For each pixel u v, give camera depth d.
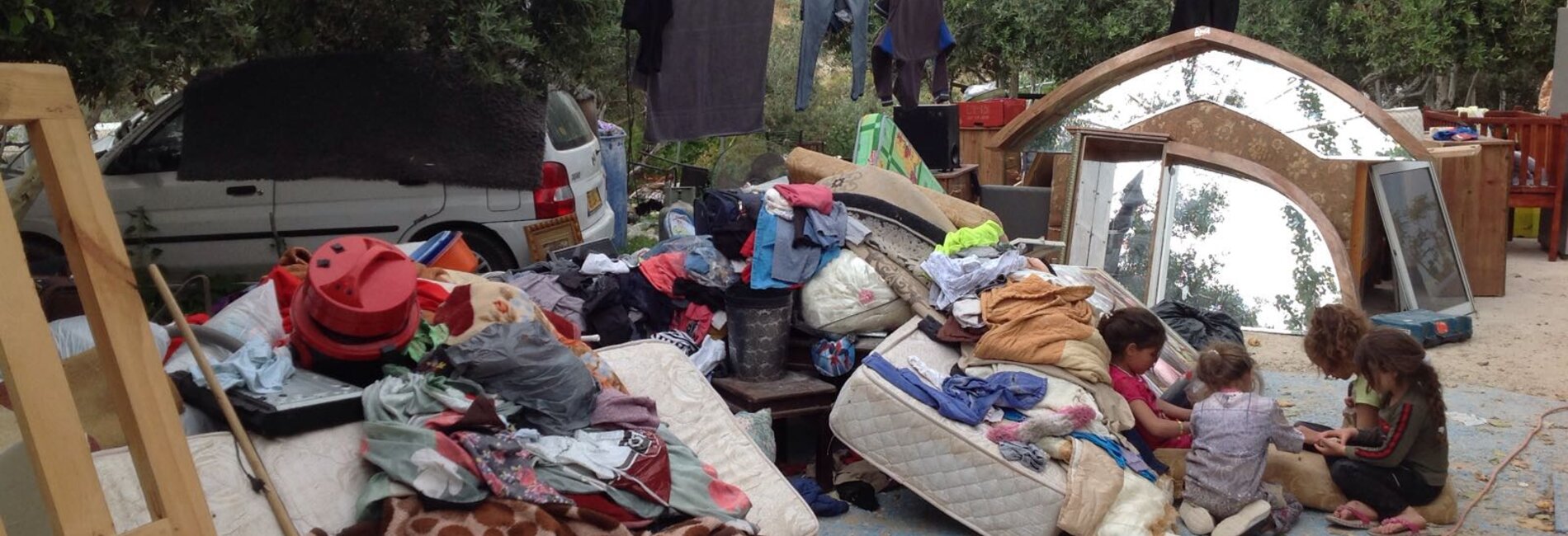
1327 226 8.08
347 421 3.44
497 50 6.78
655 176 16.56
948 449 4.41
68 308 4.42
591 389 3.94
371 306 3.54
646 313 5.50
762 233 5.36
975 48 17.25
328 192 7.49
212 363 3.60
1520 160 11.51
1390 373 4.53
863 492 4.88
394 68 7.04
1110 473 4.39
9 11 4.72
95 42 5.39
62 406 2.17
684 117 7.55
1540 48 18.41
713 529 3.64
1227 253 8.27
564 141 8.02
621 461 3.71
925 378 4.80
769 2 7.59
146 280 7.34
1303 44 18.70
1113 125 9.72
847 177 6.00
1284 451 4.68
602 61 7.94
